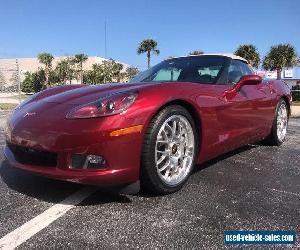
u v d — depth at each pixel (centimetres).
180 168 294
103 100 258
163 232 220
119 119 248
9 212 248
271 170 361
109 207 257
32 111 285
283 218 242
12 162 280
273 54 3578
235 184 312
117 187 270
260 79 349
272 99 438
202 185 307
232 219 239
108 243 206
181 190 294
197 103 298
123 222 233
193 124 299
